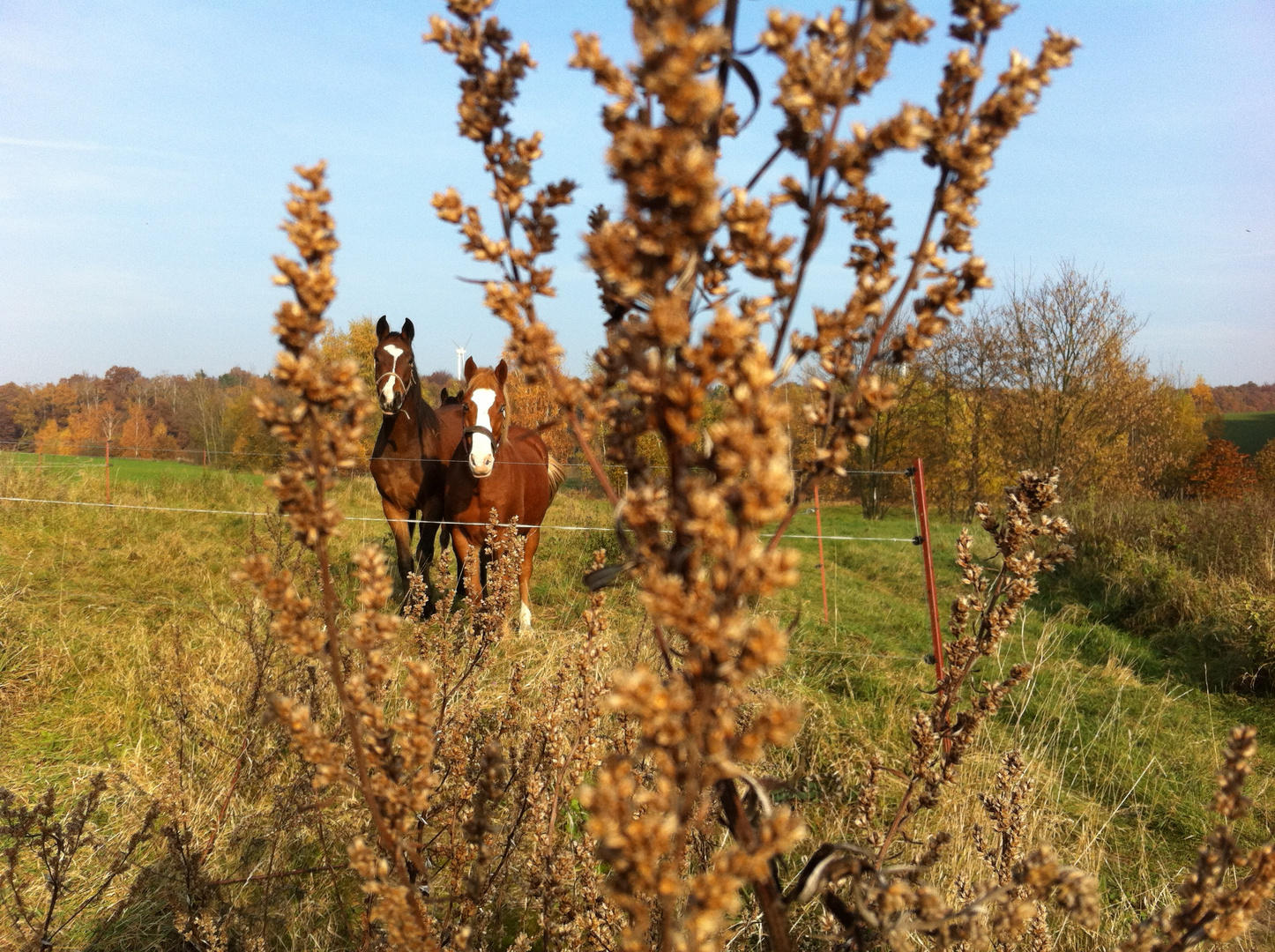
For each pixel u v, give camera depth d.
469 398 6.54
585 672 1.93
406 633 4.03
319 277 0.85
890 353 0.89
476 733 2.76
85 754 3.92
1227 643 6.97
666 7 0.56
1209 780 4.68
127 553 8.11
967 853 2.73
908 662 6.25
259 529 8.20
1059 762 4.73
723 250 0.79
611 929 1.79
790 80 0.69
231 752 3.29
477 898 1.55
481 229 0.86
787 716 0.64
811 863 0.95
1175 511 11.12
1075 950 2.66
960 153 0.83
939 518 23.98
